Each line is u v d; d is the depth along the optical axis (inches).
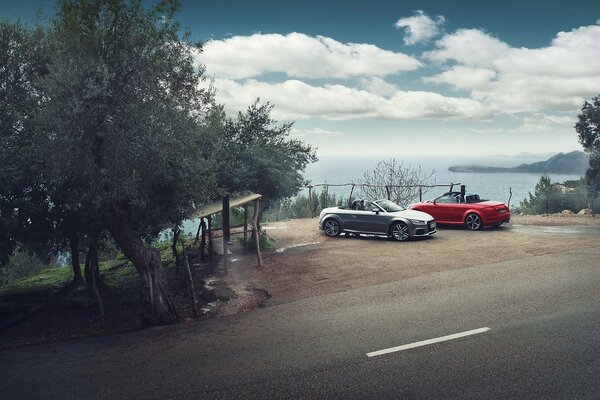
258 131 687.1
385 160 1066.7
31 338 360.8
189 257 595.2
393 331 305.7
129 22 378.0
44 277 608.4
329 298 399.5
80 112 347.3
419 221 663.8
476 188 4124.0
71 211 427.5
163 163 391.5
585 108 981.2
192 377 251.0
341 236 740.7
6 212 392.5
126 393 235.6
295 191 735.7
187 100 419.8
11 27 434.9
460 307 349.7
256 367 259.4
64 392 241.9
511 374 235.9
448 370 243.4
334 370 249.6
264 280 480.1
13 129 395.5
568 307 336.5
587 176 978.7
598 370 236.1
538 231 710.5
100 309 394.9
